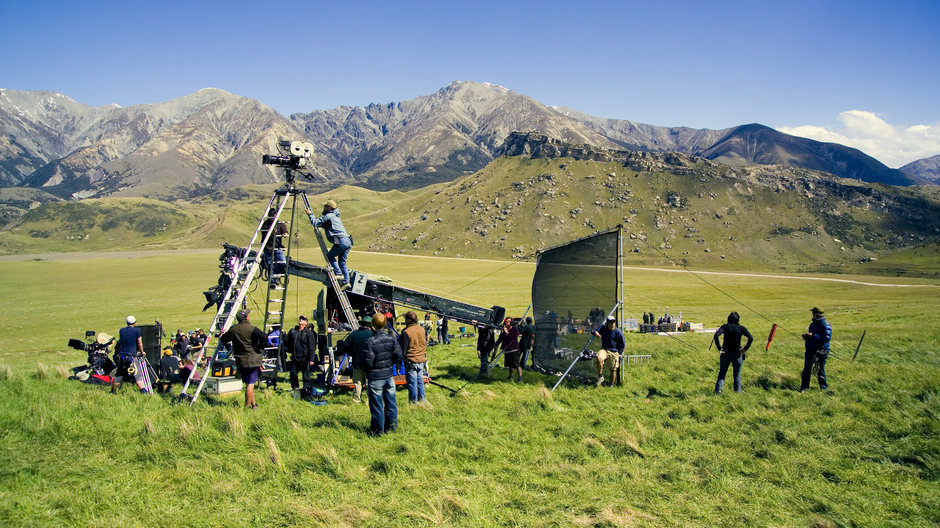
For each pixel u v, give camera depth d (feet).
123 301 262.47
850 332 89.97
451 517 22.11
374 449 29.71
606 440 32.04
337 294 48.52
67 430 30.12
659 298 297.33
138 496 22.77
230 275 47.44
